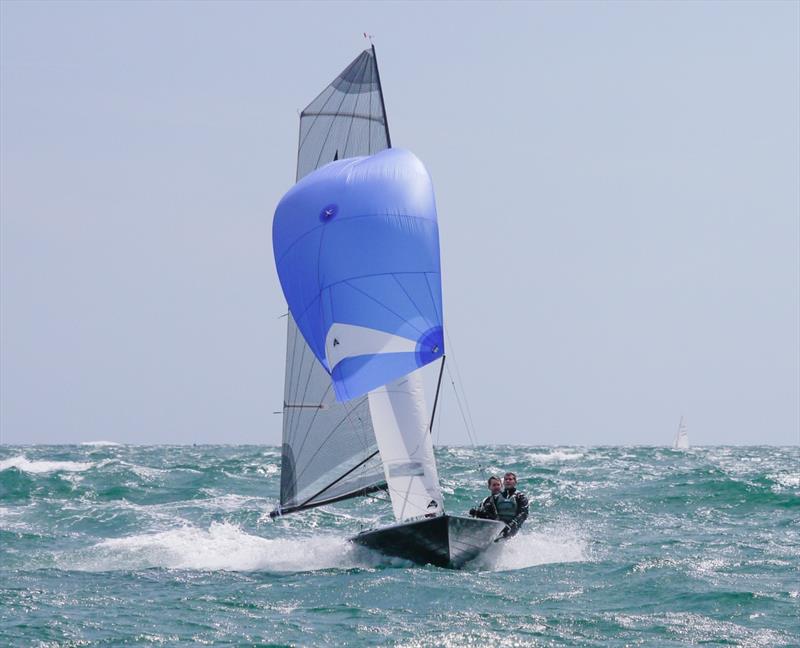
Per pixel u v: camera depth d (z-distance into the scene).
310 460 96.06
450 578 83.62
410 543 87.25
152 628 68.56
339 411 94.88
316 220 90.88
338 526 122.00
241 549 102.69
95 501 149.62
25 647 63.97
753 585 81.56
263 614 72.50
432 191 90.75
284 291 93.88
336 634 67.06
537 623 69.75
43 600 77.25
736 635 67.00
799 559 94.44
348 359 88.94
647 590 79.50
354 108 100.00
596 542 106.19
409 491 88.00
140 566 94.19
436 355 88.50
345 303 89.44
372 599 76.62
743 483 159.25
